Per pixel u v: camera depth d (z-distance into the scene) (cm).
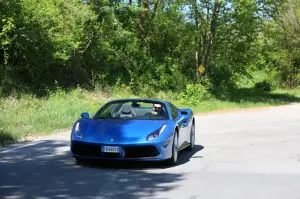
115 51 2914
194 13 3281
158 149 786
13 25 1919
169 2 3344
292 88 4903
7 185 654
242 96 3584
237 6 3120
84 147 804
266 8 3366
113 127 819
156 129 813
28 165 827
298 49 4856
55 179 702
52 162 859
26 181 683
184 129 956
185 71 3528
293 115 2231
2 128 1277
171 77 3209
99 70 2848
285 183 689
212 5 3231
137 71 3086
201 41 3569
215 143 1178
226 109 2730
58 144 1120
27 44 2092
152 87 3086
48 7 2292
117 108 923
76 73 2608
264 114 2311
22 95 1964
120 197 591
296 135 1358
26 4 2112
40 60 2255
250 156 960
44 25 2208
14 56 2180
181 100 2889
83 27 2589
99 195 599
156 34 3484
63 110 1792
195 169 805
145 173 762
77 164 840
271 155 973
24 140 1197
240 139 1261
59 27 2386
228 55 3631
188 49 3559
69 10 2559
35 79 2238
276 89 4838
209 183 685
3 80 1992
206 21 3350
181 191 629
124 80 2952
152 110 923
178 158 933
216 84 3741
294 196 604
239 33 3503
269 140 1238
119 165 834
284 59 4862
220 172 777
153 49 3512
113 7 2769
